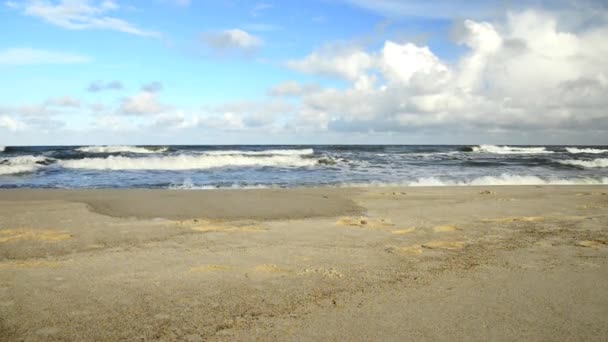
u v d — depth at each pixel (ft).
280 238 21.30
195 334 10.67
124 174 62.85
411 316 11.75
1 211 28.37
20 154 107.65
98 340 10.35
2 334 10.58
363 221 25.53
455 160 95.09
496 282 14.61
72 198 34.32
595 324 11.20
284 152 123.75
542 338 10.43
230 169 72.38
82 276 14.93
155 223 24.81
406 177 59.52
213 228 23.59
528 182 55.72
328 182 53.01
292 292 13.60
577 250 19.07
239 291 13.62
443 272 15.80
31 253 17.99
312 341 10.29
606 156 116.78
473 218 27.27
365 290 13.83
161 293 13.37
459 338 10.43
